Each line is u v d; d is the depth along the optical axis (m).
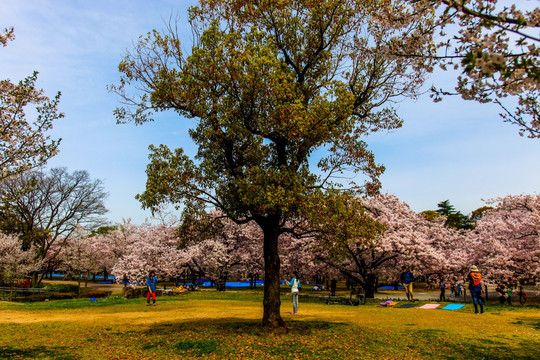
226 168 12.58
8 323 13.00
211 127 11.97
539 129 5.95
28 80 9.64
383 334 10.45
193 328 11.71
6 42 8.59
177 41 11.87
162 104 11.91
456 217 56.47
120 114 12.00
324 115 10.41
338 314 15.45
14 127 9.54
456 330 11.12
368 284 26.81
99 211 38.38
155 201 10.59
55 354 8.47
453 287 26.89
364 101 12.38
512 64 4.17
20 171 9.60
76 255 36.81
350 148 11.78
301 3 11.95
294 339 9.77
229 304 20.39
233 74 10.68
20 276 32.31
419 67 6.09
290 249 32.62
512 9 4.26
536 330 11.22
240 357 8.14
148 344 9.48
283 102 10.49
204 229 13.67
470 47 4.99
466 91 5.68
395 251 25.97
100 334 10.91
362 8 11.13
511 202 24.97
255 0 11.80
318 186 11.30
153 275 20.25
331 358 8.03
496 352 8.49
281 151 11.91
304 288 42.34
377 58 10.95
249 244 38.53
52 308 18.58
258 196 9.85
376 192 11.95
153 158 10.92
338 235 10.88
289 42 12.28
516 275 21.89
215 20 10.81
